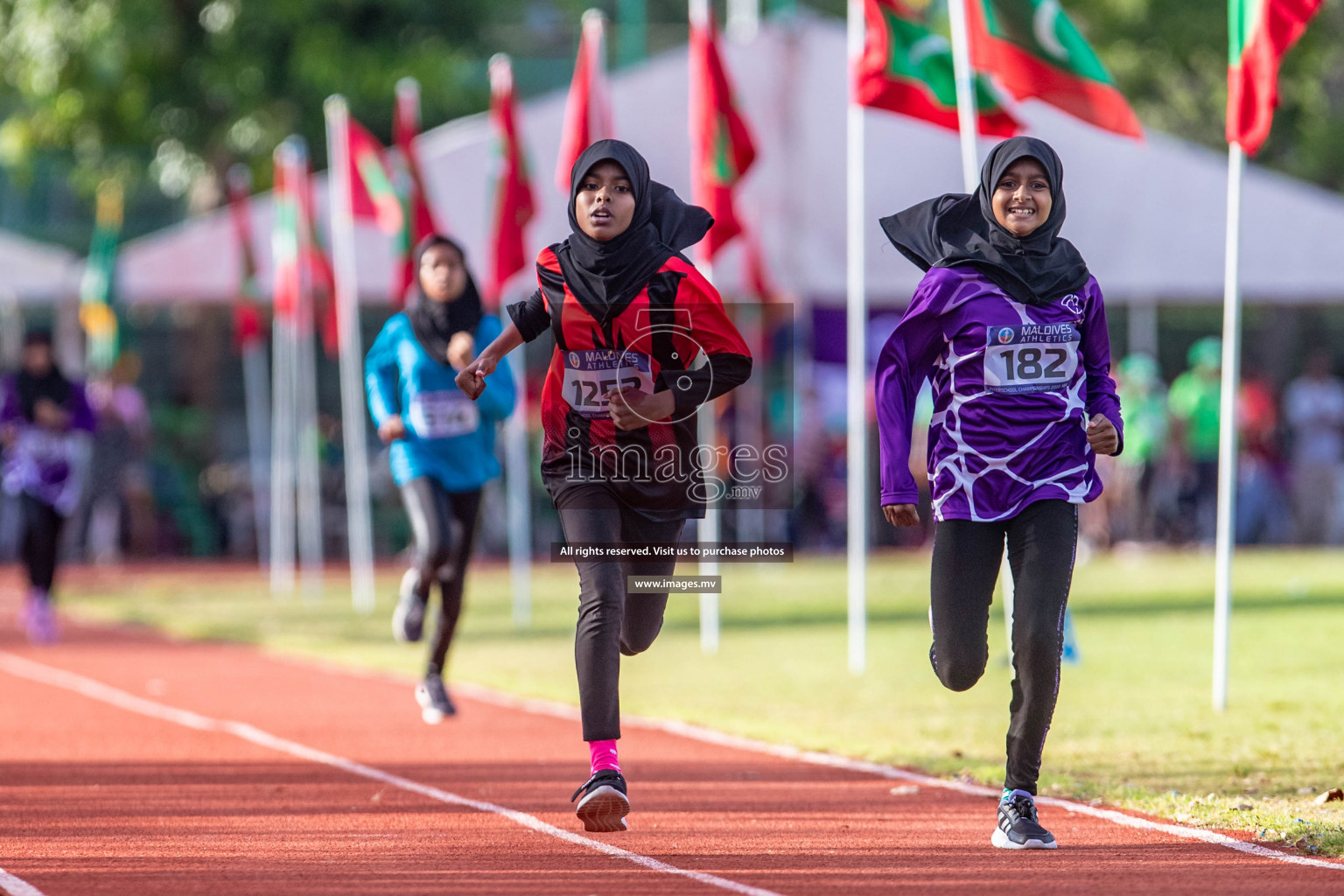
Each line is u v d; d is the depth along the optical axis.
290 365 70.62
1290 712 25.66
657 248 17.17
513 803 19.97
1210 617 40.78
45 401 40.81
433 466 26.28
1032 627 16.38
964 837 17.72
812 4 97.06
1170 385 94.56
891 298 61.69
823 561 67.12
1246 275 62.84
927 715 27.05
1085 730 24.59
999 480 16.70
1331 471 69.88
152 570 67.62
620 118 57.22
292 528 71.38
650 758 23.31
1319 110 97.00
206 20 74.12
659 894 15.19
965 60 28.88
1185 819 18.17
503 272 42.22
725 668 34.16
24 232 97.62
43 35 73.19
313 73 73.19
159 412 78.62
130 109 75.88
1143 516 69.38
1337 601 43.47
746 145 35.41
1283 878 15.46
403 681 33.00
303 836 18.05
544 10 98.50
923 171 60.53
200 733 25.97
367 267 59.09
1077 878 15.63
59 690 31.81
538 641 39.94
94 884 15.67
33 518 41.06
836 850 17.16
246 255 58.88
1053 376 16.70
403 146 45.66
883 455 17.11
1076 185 62.41
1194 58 92.50
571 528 17.30
